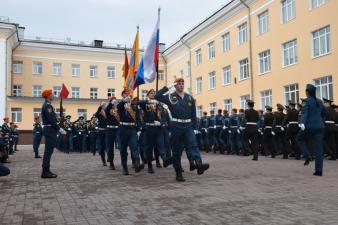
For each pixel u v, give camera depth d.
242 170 10.05
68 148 21.59
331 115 13.35
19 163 13.94
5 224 4.84
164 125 10.34
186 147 8.10
